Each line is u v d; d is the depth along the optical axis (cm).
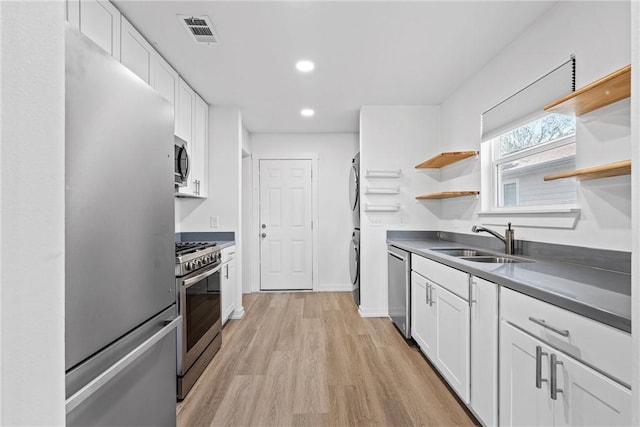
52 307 42
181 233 356
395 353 265
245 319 354
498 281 145
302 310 387
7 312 36
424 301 248
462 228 307
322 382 219
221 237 357
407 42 229
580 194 170
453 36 221
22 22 38
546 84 194
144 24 205
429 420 178
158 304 117
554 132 203
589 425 98
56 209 43
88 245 80
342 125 440
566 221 180
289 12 195
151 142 112
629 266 145
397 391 207
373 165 363
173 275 129
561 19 183
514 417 135
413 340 291
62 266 44
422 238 362
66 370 73
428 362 248
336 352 267
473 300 169
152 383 111
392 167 363
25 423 38
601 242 159
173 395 127
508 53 233
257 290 479
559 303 109
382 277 364
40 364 40
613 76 121
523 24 208
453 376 195
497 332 149
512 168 246
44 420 40
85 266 79
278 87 309
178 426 174
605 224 156
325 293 471
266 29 212
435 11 194
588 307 98
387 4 188
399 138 363
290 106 362
